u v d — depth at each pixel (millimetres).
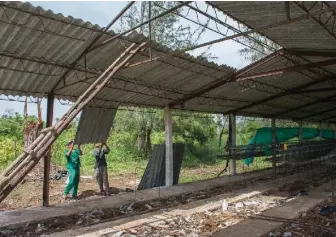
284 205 9469
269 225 7543
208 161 24297
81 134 10742
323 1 6312
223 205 9414
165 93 12055
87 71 8719
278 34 9469
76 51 7875
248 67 11727
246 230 7172
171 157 13258
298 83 14992
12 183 3783
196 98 13414
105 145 11930
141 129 24031
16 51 7227
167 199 10844
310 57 11656
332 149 18953
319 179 14633
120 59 6035
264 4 7133
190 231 7238
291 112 21281
